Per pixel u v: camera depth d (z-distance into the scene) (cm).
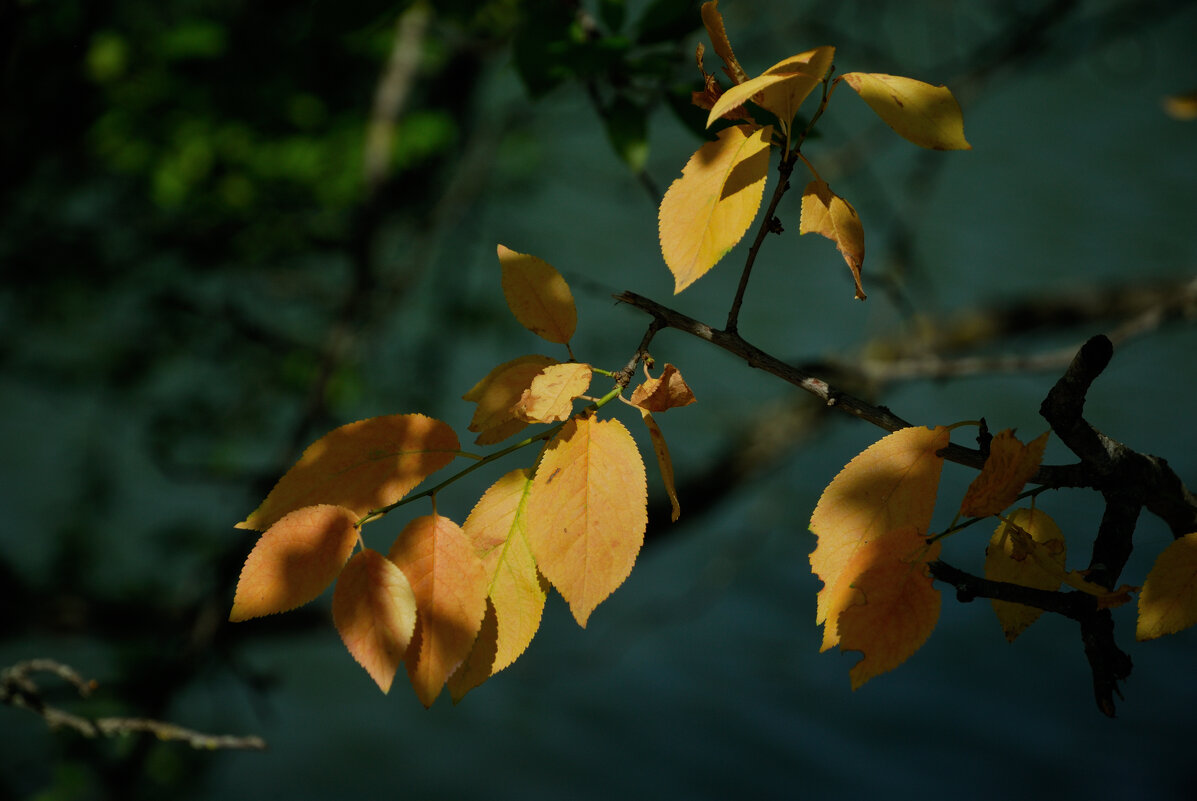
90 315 404
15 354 411
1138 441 978
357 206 387
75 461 783
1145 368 1119
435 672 90
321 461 92
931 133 91
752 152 93
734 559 464
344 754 751
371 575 90
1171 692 782
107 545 614
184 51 328
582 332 618
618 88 152
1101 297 375
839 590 91
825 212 94
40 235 377
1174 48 1650
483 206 450
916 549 91
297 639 375
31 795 398
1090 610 91
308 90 355
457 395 784
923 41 541
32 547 790
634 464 91
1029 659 838
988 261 1268
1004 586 91
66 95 299
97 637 389
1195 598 91
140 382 420
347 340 379
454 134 376
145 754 325
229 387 427
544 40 147
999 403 1031
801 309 1168
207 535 470
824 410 412
